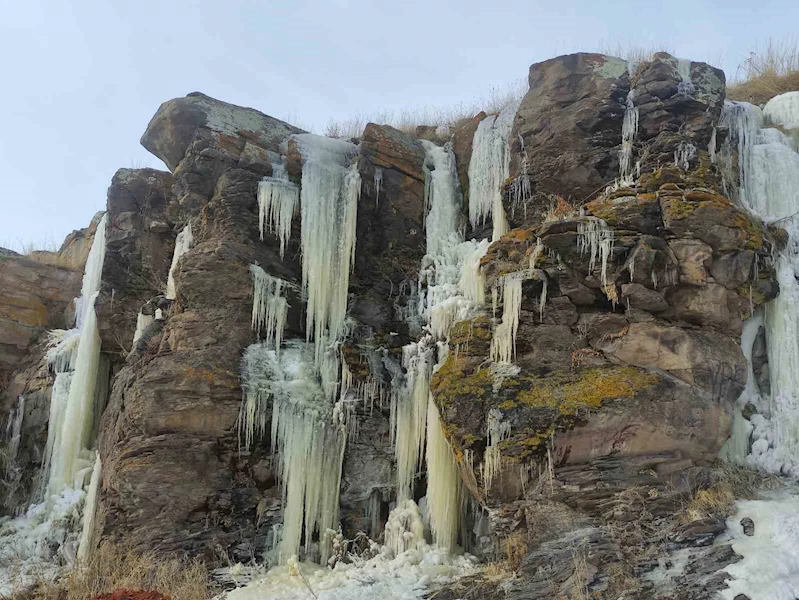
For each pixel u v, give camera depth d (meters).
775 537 7.68
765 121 12.71
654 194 10.47
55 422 15.88
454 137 15.34
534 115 12.95
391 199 14.31
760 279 10.16
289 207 13.47
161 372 11.68
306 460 11.63
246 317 12.53
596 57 12.84
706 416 9.41
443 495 10.60
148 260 16.78
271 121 14.87
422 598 8.81
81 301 18.28
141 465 11.17
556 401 9.59
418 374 11.86
